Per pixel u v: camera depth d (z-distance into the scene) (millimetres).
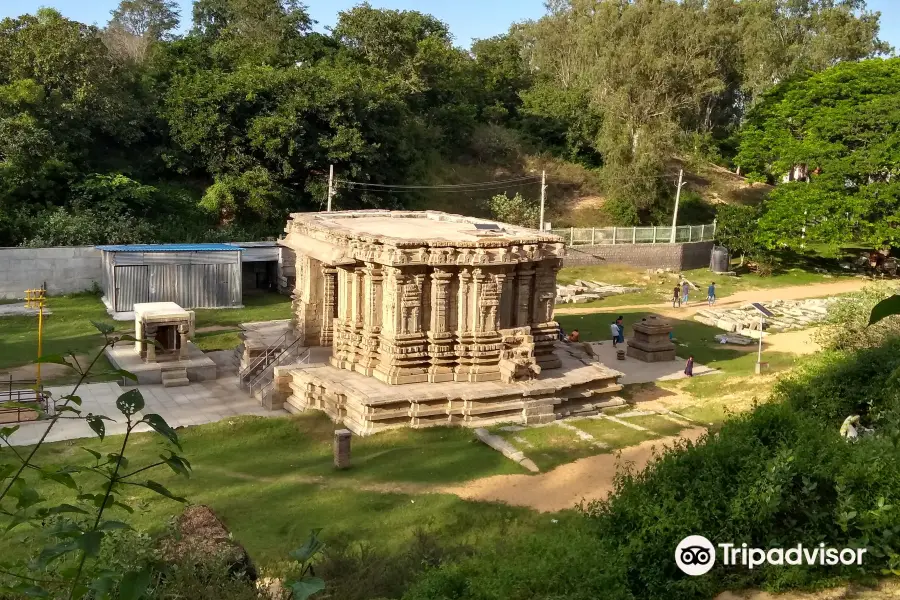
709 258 54281
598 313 40188
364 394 21734
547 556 9414
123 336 4863
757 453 11641
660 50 54531
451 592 9141
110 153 47938
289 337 28594
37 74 43781
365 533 14555
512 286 24047
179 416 23688
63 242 38719
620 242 51344
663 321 31688
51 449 19766
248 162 45875
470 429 21344
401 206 51375
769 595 9492
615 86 55812
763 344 34062
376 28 58594
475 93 69125
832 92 50531
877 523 10102
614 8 57406
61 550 4281
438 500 16234
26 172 40875
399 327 22719
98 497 4754
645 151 54312
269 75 46844
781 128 53906
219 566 9227
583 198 61188
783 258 55375
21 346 29578
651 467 12500
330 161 47594
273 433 21531
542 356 24906
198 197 47719
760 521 10281
